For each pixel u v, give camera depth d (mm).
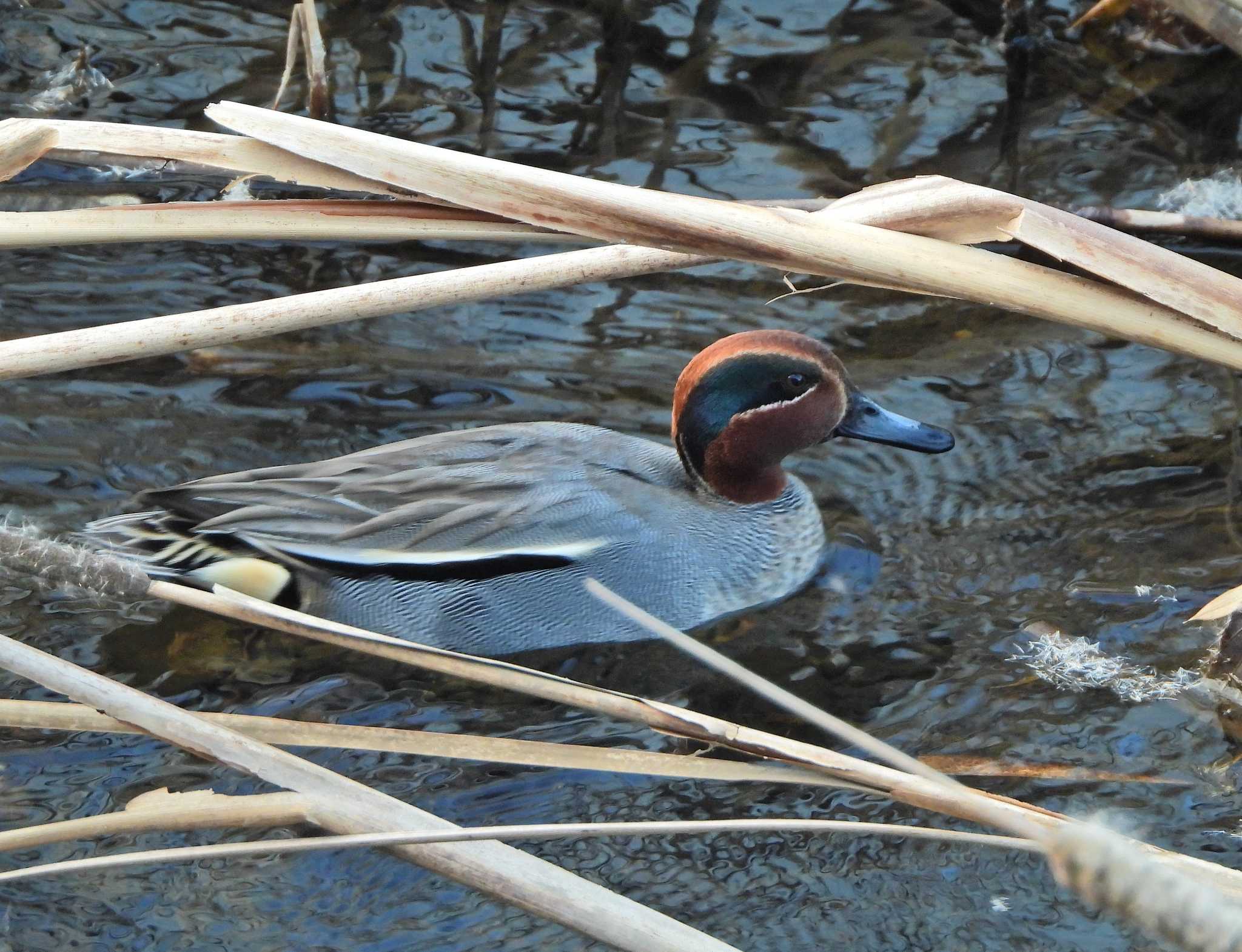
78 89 14477
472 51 15438
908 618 10195
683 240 7949
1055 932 7793
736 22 15945
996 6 15945
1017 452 11578
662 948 6023
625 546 10352
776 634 10203
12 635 9477
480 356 12406
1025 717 9180
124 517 10117
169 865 7973
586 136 14328
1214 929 2939
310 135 7941
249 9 15930
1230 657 9281
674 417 10797
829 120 14641
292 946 7551
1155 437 11680
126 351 8219
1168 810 8469
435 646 10391
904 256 7941
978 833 8430
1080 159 14117
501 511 10219
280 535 10062
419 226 8297
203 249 13188
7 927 7523
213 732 6988
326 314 8492
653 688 9750
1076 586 10328
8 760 8555
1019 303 8039
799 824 6391
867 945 7715
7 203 13125
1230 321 7867
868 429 10852
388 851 6707
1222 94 14992
